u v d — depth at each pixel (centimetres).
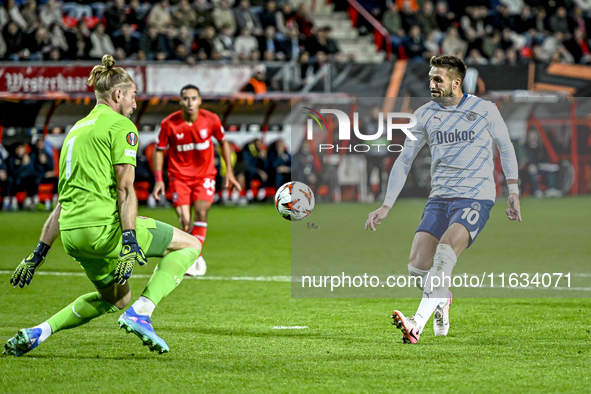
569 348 1783
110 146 1544
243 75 6856
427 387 1433
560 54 8969
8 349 1636
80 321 1662
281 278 3092
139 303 1583
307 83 7150
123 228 1521
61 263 3581
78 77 6359
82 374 1530
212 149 3189
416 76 7375
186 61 7019
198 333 1991
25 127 6562
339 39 9031
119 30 7244
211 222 5672
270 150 7281
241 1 8081
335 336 1948
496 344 1831
